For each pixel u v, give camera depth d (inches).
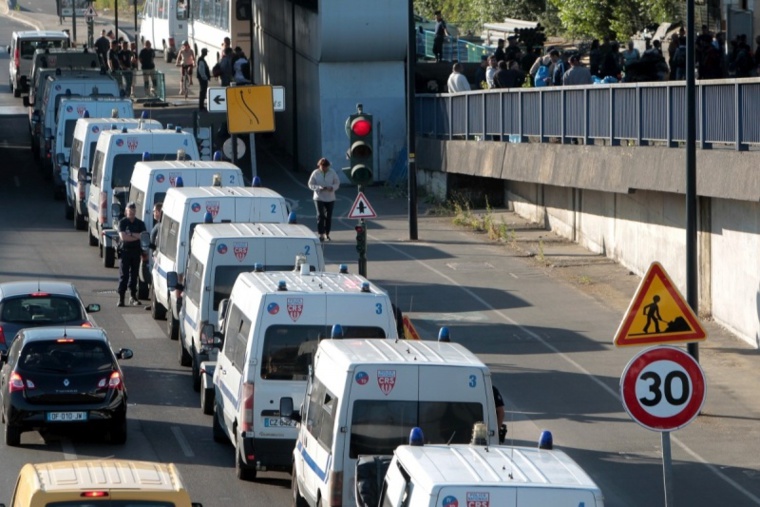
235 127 2994.6
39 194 4884.4
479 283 3341.5
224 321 2050.9
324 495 1526.8
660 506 1806.1
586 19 5920.3
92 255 3811.5
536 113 3722.9
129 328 2977.4
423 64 5374.0
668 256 3149.6
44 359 2097.7
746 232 2687.0
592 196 3688.5
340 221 4318.4
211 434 2185.0
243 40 7180.1
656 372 1332.4
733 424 2185.0
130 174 3575.3
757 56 3550.7
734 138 2588.6
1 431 2191.2
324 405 1569.9
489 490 1080.2
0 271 3553.2
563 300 3134.8
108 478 1226.0
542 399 2357.3
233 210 2637.8
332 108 5073.8
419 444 1238.9
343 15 4955.7
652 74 3690.9
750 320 2687.0
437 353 1560.0
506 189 4483.3
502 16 7490.2
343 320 1804.9
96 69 5767.7
